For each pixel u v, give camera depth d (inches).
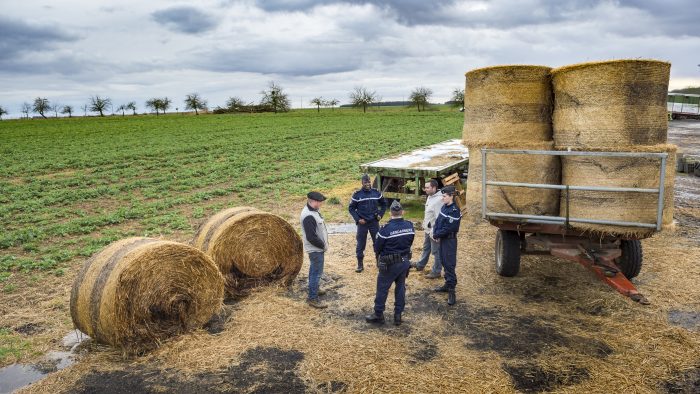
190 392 201.3
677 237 404.5
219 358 226.4
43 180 852.0
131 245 243.0
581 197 266.1
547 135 288.2
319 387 201.6
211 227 299.3
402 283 256.1
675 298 277.9
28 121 3521.2
